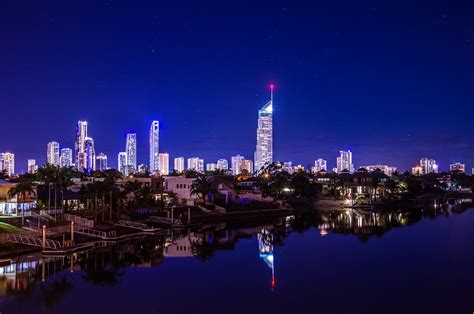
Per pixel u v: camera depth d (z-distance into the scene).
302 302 52.62
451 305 50.69
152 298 54.94
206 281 63.00
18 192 99.38
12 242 82.62
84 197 125.81
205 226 135.25
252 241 101.44
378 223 135.38
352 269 68.88
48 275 66.44
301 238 104.44
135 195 142.00
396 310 49.38
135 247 93.00
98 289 58.84
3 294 56.56
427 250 84.06
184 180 172.62
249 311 49.91
